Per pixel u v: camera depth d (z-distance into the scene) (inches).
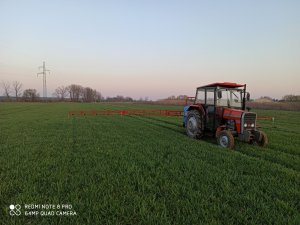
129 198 164.9
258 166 250.1
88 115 1040.2
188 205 154.9
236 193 177.3
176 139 412.2
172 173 219.6
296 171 238.1
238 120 353.7
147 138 422.9
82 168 234.5
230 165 251.9
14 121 731.4
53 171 225.3
